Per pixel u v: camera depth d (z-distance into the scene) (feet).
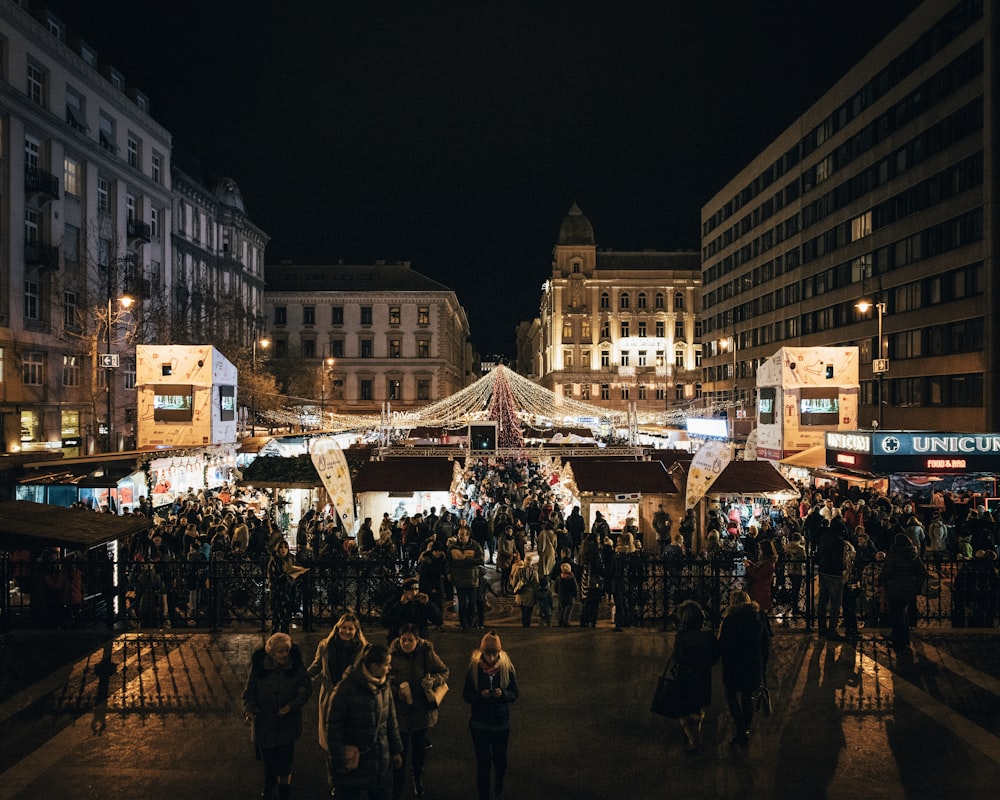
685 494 75.82
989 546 54.80
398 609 32.27
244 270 245.04
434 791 23.91
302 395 249.55
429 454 100.01
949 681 33.40
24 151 120.57
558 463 99.30
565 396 338.95
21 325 119.96
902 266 142.10
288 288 301.63
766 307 215.51
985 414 116.37
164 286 157.99
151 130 165.58
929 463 69.72
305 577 42.52
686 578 45.16
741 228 237.25
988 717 29.48
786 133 199.11
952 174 126.11
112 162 146.41
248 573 45.80
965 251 122.01
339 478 61.31
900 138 142.20
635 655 37.68
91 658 36.55
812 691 32.17
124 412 148.46
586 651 38.32
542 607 45.70
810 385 96.48
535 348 501.97
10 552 44.52
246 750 26.81
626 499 72.59
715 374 265.13
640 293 342.23
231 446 103.14
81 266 134.10
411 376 295.07
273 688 22.24
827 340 175.32
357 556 48.34
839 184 168.45
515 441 114.32
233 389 104.53
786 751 26.61
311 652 37.47
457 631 42.34
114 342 137.18
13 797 23.45
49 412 126.52
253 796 23.59
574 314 341.62
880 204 150.41
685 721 26.55
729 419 119.34
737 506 82.28
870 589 46.11
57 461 73.77
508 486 97.86
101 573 44.45
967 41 120.78
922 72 134.41
